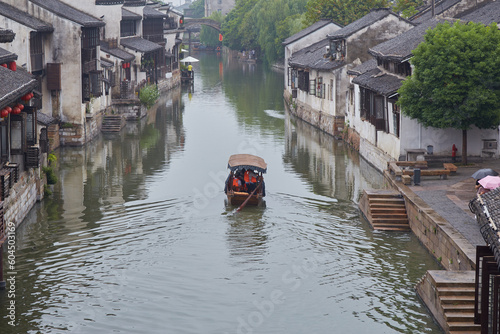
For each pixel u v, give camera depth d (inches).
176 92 3280.0
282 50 4301.2
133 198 1261.1
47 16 1690.5
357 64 1947.6
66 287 835.4
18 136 1045.8
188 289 836.6
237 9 5969.5
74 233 1042.7
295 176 1457.9
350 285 846.5
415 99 1217.4
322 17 3038.9
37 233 1039.6
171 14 4124.0
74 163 1584.6
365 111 1614.2
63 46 1721.2
